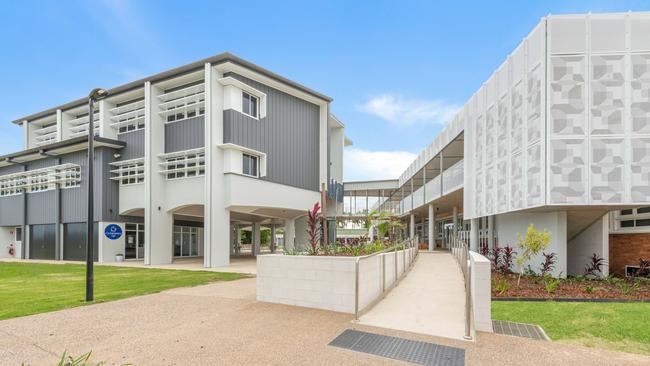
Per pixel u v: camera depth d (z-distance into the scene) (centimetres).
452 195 2044
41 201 2514
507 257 1227
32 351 464
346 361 426
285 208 2186
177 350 464
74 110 2552
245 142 1931
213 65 1850
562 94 1020
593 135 1005
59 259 2359
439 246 3456
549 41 1031
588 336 532
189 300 786
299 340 502
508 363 422
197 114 1972
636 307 717
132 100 2252
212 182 1786
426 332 540
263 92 2081
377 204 4356
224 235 1828
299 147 2350
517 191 1180
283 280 742
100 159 2184
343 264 671
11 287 1042
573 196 1006
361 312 656
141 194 2138
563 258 1163
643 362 426
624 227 1416
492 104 1391
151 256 1923
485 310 556
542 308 710
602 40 1014
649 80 990
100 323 596
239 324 585
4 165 2789
